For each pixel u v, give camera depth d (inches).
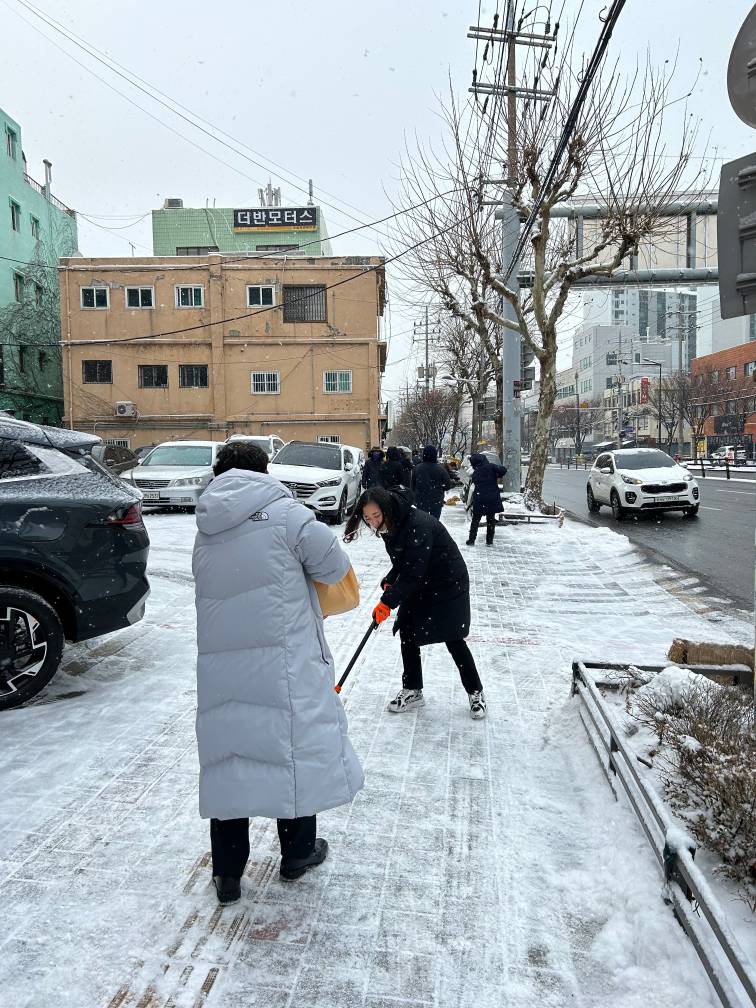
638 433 2883.9
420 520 150.4
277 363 1266.0
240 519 91.8
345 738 95.9
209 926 92.5
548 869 105.7
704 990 78.7
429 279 698.2
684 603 294.4
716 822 97.5
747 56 113.4
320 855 105.0
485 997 81.0
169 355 1262.3
